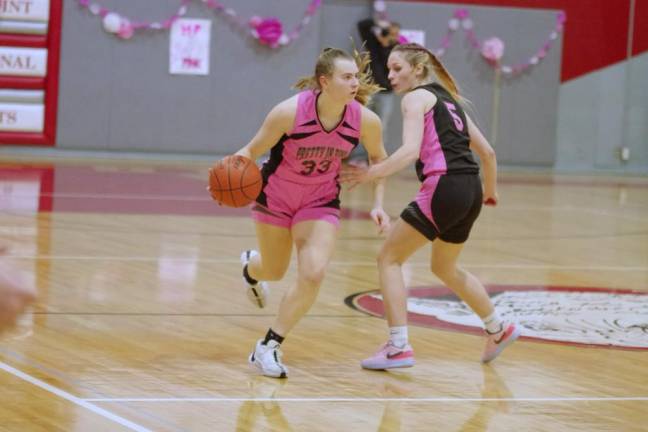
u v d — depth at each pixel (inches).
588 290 490.3
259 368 315.3
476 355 349.1
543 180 1123.3
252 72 1124.5
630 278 534.3
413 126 312.0
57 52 1077.8
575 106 1239.5
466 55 1193.4
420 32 1176.8
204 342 350.6
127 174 954.1
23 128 1079.0
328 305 425.7
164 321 380.8
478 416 273.6
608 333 393.1
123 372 304.0
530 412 279.7
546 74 1221.7
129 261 510.6
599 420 273.6
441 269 331.3
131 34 1093.1
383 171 304.0
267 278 341.7
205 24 1107.9
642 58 1251.8
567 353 357.1
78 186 836.6
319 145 304.2
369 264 538.6
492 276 521.3
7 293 88.5
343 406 278.4
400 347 319.9
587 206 891.4
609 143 1255.5
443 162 317.1
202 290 444.8
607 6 1232.8
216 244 584.4
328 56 297.9
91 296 419.5
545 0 1211.9
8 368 299.9
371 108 1087.0
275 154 312.0
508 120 1216.8
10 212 666.2
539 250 625.3
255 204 319.0
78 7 1079.0
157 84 1106.7
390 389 299.7
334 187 317.7
